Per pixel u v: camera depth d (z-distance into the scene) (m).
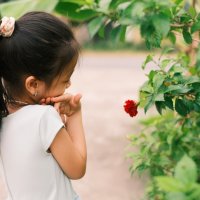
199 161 3.70
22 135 2.29
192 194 1.54
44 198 2.31
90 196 5.59
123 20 2.31
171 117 4.10
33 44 2.28
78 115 2.45
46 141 2.26
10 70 2.32
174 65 2.81
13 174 2.35
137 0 2.22
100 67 17.95
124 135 8.13
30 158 2.29
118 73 16.11
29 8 3.51
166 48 2.97
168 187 1.55
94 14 2.78
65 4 3.00
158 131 3.89
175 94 2.68
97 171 6.34
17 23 2.34
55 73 2.33
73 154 2.32
